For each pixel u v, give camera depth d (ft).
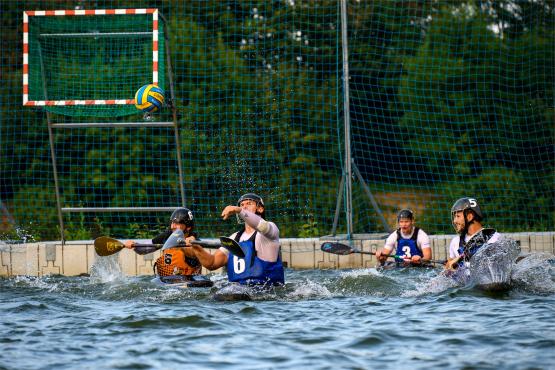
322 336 97.60
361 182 201.57
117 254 190.80
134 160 276.41
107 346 94.22
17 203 276.82
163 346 93.35
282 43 300.20
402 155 298.76
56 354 90.74
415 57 303.27
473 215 144.97
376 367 83.76
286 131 281.54
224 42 294.66
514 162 296.92
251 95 282.15
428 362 85.15
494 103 296.30
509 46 307.99
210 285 146.00
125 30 191.52
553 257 154.40
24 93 186.80
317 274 175.94
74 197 279.90
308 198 283.38
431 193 291.99
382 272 171.42
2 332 102.94
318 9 304.50
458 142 291.58
